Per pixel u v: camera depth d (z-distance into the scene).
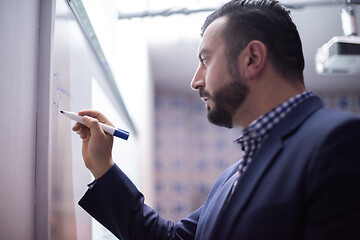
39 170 0.50
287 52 0.58
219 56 0.60
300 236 0.44
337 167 0.42
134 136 1.68
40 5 0.54
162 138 3.51
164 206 3.36
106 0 1.03
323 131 0.46
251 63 0.57
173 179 3.42
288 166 0.48
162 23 2.25
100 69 0.97
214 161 3.50
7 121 0.45
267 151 0.52
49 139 0.51
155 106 3.58
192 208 3.37
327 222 0.41
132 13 1.36
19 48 0.48
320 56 1.65
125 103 1.35
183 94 3.67
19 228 0.46
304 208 0.44
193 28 2.34
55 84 0.56
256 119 0.59
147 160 2.43
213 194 0.70
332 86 3.48
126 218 0.69
